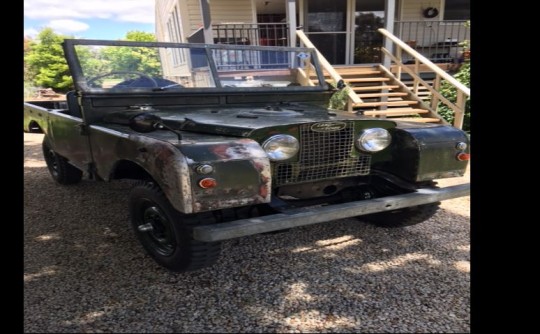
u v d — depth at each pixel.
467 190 3.14
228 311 2.50
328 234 3.68
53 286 2.79
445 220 4.05
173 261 2.78
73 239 3.62
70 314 2.46
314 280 2.87
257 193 2.41
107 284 2.81
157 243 2.96
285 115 3.14
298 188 3.06
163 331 2.31
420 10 11.35
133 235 3.69
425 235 3.66
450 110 8.38
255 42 10.38
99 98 3.35
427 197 2.96
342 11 11.05
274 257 3.23
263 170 2.42
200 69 3.83
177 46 3.74
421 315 2.46
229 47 4.00
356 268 3.04
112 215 4.25
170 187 2.32
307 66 4.54
